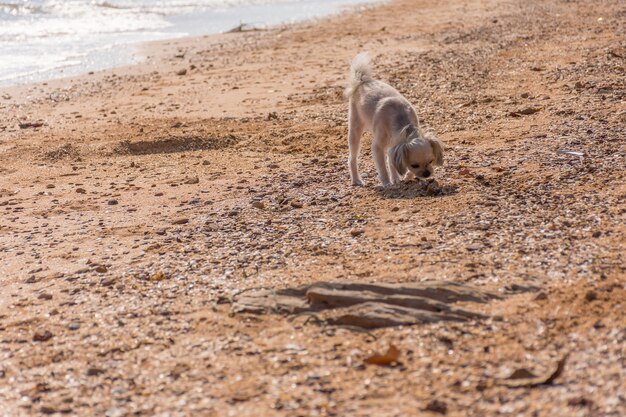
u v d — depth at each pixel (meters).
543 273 6.77
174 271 7.77
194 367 5.71
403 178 10.38
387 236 8.18
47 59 26.12
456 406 4.89
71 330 6.60
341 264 7.45
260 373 5.52
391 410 4.89
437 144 9.52
